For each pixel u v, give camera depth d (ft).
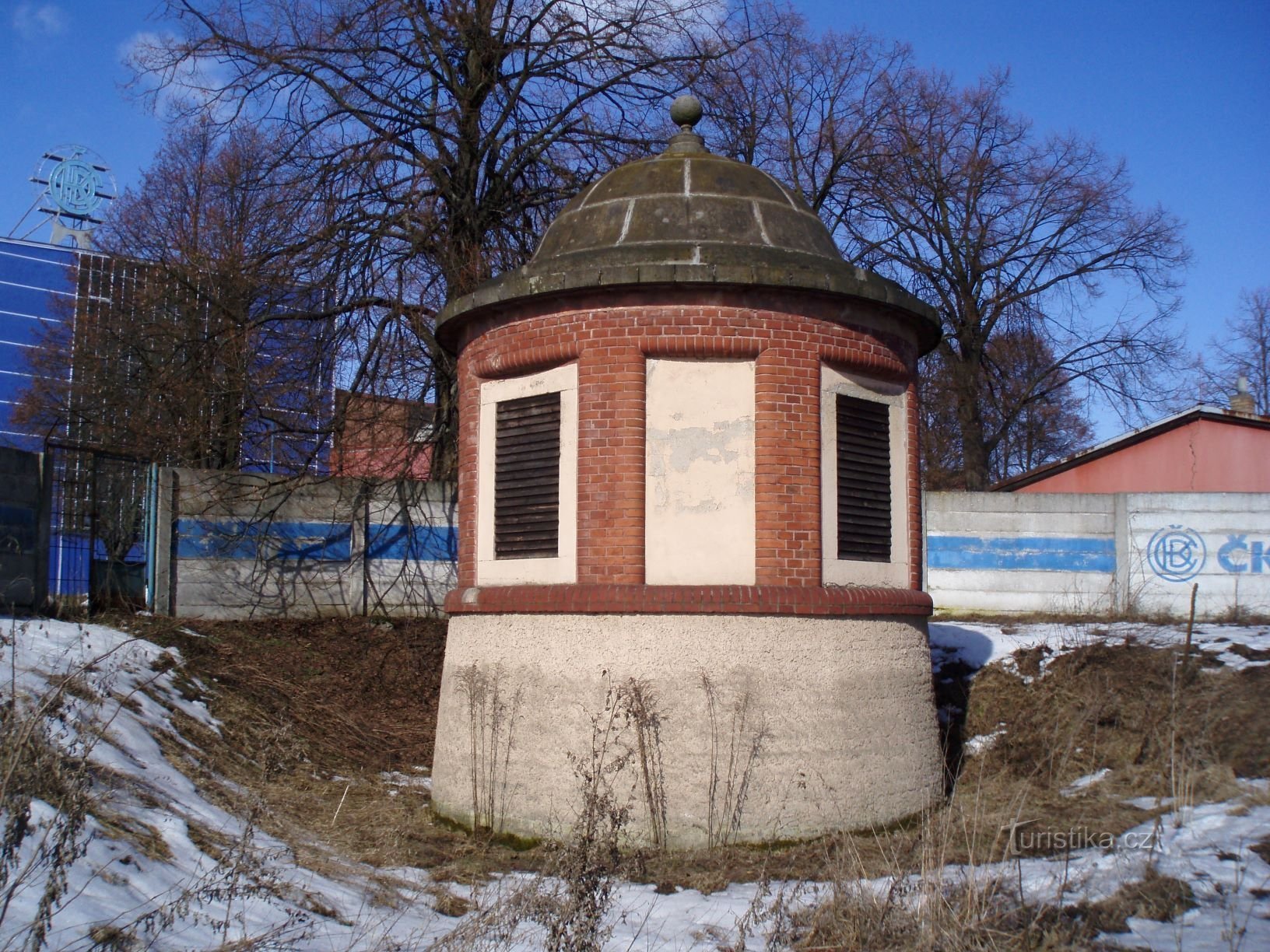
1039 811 31.32
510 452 33.94
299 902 22.00
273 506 56.49
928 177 100.32
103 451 50.19
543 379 33.22
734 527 31.30
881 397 34.50
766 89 91.35
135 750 29.99
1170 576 60.90
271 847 26.02
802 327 32.07
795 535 31.22
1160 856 24.81
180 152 85.20
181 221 84.12
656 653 30.25
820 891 24.63
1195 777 31.35
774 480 31.22
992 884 22.00
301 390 64.08
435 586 60.03
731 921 23.31
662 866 27.86
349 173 59.47
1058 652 45.11
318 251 59.11
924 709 33.86
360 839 30.45
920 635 34.45
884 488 34.32
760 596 30.40
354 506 58.29
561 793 30.37
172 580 53.26
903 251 101.81
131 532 52.42
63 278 122.21
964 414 100.99
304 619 55.93
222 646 49.16
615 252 32.17
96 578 49.93
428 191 61.31
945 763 37.58
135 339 74.79
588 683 30.60
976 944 19.84
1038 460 138.72
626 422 31.27
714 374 31.78
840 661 31.32
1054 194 100.89
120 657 39.70
